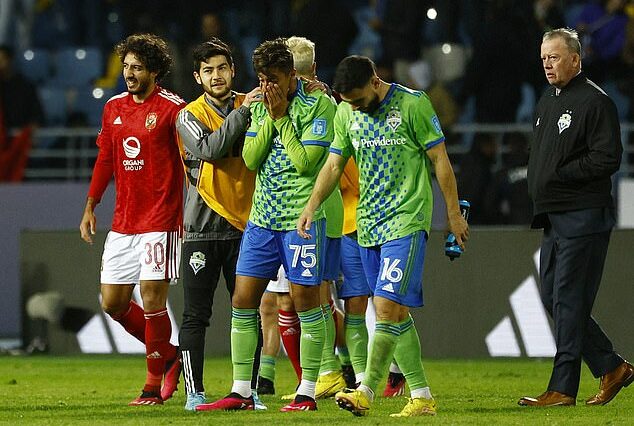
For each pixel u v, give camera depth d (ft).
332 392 99.71
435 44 200.64
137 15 205.46
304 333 88.43
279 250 87.81
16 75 192.03
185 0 201.67
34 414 88.74
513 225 163.43
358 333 100.32
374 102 81.92
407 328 84.28
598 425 79.20
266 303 103.86
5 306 167.22
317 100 86.33
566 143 91.04
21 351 149.28
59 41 224.74
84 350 147.02
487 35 181.27
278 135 86.48
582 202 90.99
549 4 184.65
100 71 216.13
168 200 95.09
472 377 120.78
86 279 147.02
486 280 140.46
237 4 211.82
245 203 91.30
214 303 144.56
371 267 84.79
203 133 89.45
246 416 84.43
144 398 96.02
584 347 93.45
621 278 137.49
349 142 83.51
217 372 127.24
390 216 82.12
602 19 188.75
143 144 94.22
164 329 96.12
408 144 82.07
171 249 95.30
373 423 78.84
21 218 168.25
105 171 99.45
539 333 139.54
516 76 181.78
